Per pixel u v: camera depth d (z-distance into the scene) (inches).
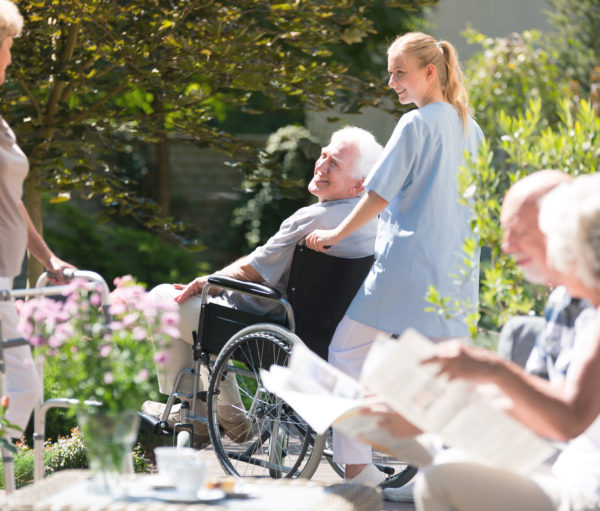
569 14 725.3
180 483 133.8
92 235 672.4
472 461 131.1
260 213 841.5
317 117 814.5
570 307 138.3
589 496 126.2
